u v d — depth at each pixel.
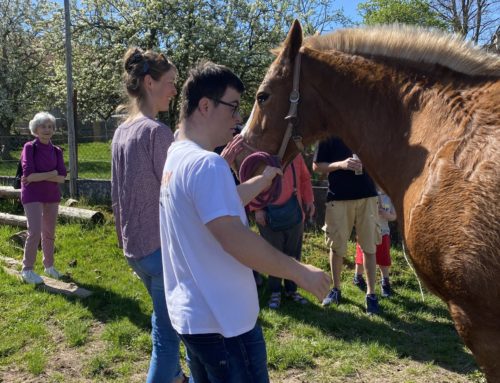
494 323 1.84
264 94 2.54
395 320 4.48
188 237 1.73
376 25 2.53
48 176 5.10
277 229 4.53
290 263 1.62
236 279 1.75
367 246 4.60
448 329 4.29
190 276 1.77
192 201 1.68
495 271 1.77
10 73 21.97
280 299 4.80
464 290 1.85
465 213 1.85
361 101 2.40
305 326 4.31
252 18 19.28
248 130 2.63
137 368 3.60
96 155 14.79
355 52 2.48
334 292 4.86
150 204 2.50
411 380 3.45
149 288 2.62
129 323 4.25
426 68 2.28
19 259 5.99
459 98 2.11
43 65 23.64
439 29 2.37
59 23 20.81
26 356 3.72
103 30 19.14
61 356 3.77
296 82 2.50
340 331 4.25
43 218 5.32
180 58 17.89
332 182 4.68
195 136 1.84
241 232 1.59
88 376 3.50
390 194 2.33
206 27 17.83
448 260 1.88
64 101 21.61
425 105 2.20
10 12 22.97
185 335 1.78
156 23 17.62
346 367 3.59
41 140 5.20
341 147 4.64
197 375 1.95
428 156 2.09
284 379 3.48
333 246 4.75
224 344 1.75
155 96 2.67
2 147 12.56
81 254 6.12
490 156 1.87
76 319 4.34
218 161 1.68
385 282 5.05
